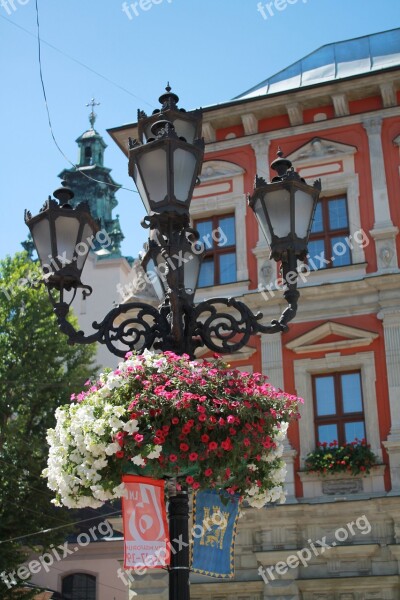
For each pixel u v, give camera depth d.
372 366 19.64
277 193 8.96
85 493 7.75
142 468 7.48
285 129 22.31
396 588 17.72
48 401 24.42
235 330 8.55
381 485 18.69
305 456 19.38
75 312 36.59
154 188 8.18
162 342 8.40
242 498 8.08
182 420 7.46
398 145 21.36
